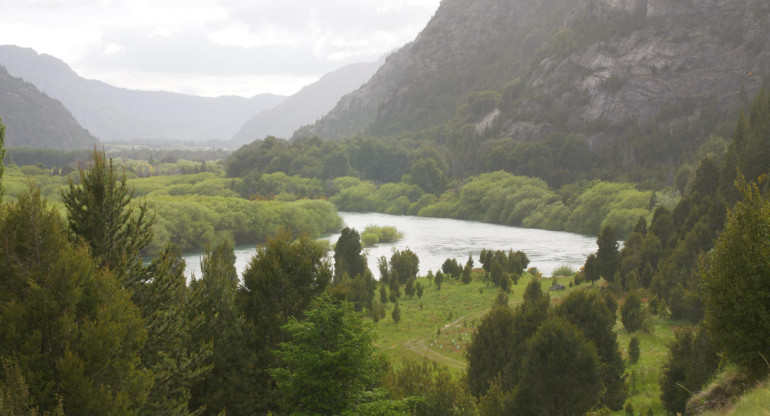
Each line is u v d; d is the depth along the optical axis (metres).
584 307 30.03
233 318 20.89
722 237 15.52
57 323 12.65
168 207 112.44
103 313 13.12
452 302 61.03
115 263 17.80
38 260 13.47
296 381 18.69
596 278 62.53
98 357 12.44
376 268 94.31
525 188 180.75
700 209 70.38
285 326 19.39
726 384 15.12
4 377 12.12
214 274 21.45
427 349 43.53
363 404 18.66
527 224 165.12
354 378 18.72
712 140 160.00
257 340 21.48
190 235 113.00
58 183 164.62
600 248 62.06
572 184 192.62
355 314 19.38
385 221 182.00
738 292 14.45
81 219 17.72
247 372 20.41
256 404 20.33
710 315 15.52
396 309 52.31
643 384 33.50
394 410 19.53
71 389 11.87
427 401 24.64
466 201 194.38
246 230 129.50
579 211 151.12
